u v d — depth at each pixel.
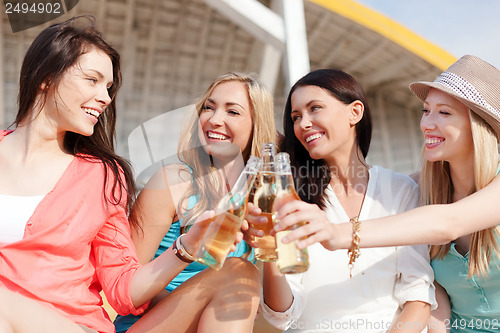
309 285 1.54
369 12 4.19
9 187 1.23
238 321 1.17
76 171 1.28
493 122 1.42
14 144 1.28
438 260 1.57
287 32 3.00
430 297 1.51
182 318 1.22
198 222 1.20
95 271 1.31
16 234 1.17
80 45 1.24
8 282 1.13
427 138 1.51
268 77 4.41
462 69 1.48
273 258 1.21
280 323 1.44
